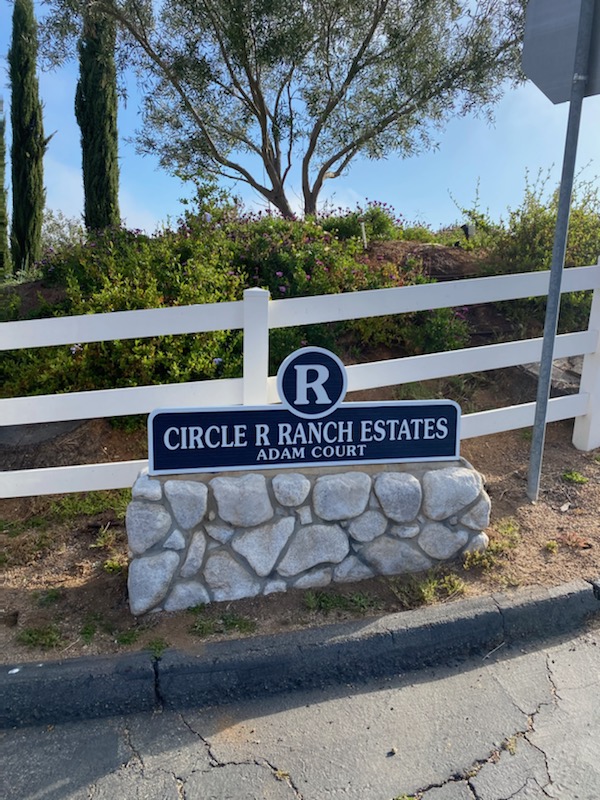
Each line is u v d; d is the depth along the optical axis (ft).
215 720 8.41
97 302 16.76
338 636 9.32
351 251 20.93
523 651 9.71
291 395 10.49
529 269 19.97
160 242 20.83
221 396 12.35
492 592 10.39
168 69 31.76
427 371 13.80
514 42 30.53
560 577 10.80
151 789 7.31
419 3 29.81
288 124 33.06
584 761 7.63
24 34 43.42
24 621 9.81
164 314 11.87
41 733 8.20
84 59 44.57
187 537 10.01
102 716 8.50
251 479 10.23
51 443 15.14
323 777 7.46
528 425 14.85
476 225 25.13
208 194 24.40
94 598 10.41
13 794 7.24
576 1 11.98
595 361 15.14
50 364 15.72
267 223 22.56
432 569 10.95
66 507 13.16
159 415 10.11
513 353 14.42
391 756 7.75
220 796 7.20
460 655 9.62
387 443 10.98
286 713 8.53
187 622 9.75
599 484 14.06
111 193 46.50
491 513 12.92
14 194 44.93
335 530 10.57
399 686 9.03
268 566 10.30
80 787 7.34
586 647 9.75
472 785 7.32
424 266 21.85
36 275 26.89
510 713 8.43
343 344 18.25
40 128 45.03
